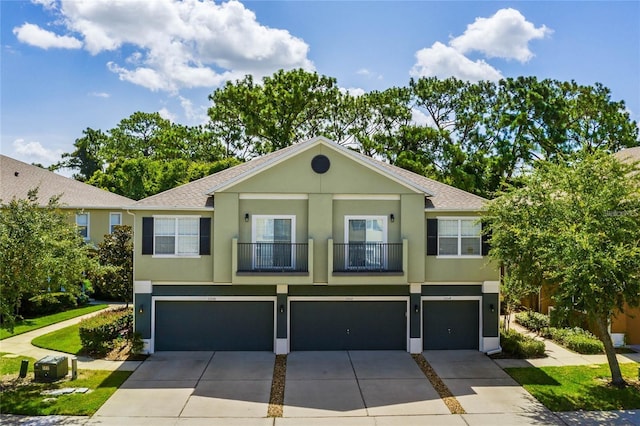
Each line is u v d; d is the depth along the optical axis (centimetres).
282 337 2036
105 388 1642
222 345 2061
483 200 2066
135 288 2005
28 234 1583
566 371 1831
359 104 4534
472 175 3822
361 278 1966
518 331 2398
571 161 1753
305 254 2002
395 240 2036
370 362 1939
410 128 4053
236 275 1944
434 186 2244
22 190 3184
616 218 1528
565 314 1514
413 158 3891
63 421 1397
